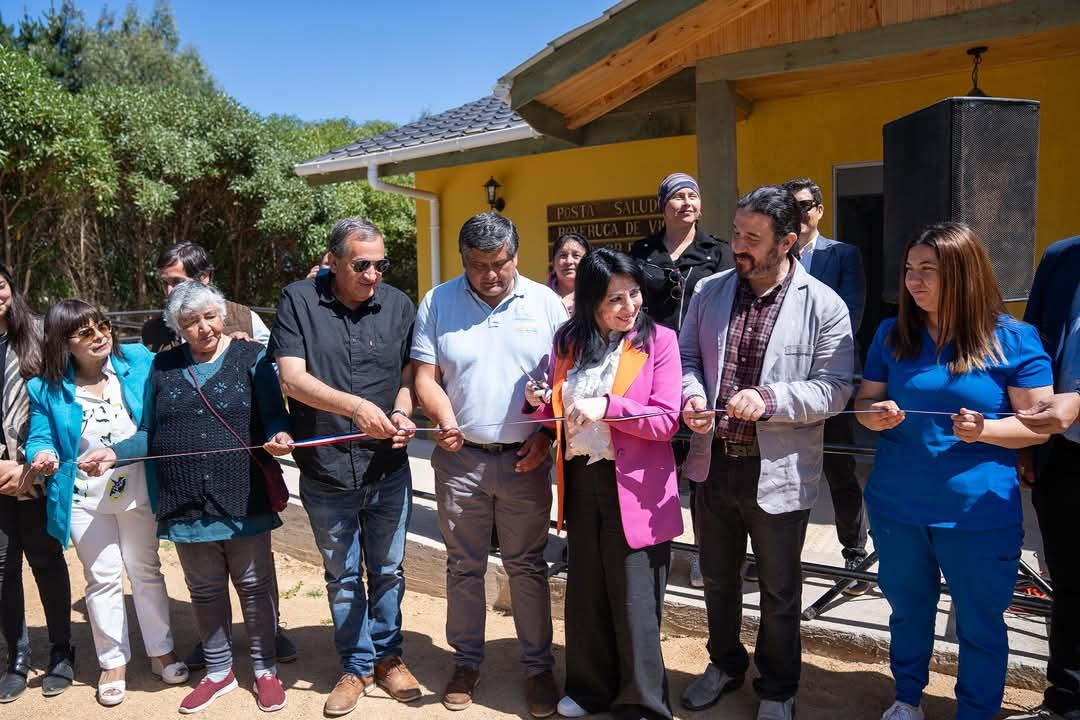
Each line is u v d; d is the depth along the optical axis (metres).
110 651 3.58
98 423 3.53
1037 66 6.08
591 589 3.15
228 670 3.59
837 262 4.09
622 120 7.34
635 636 3.03
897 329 2.87
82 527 3.49
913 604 2.91
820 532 4.78
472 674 3.45
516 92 5.87
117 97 15.68
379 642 3.54
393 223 20.23
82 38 28.61
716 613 3.25
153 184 15.10
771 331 2.97
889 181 3.94
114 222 16.23
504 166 9.41
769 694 3.06
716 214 5.92
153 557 3.70
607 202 8.63
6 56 11.50
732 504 3.05
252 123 17.28
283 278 19.03
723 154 5.86
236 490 3.34
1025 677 3.25
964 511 2.69
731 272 3.17
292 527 5.46
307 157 18.34
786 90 6.93
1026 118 3.50
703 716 3.21
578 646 3.21
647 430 2.95
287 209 16.83
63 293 14.17
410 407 3.45
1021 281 3.58
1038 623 3.53
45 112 11.43
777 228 2.84
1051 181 6.15
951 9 4.96
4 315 3.62
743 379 3.02
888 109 6.73
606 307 2.99
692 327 3.26
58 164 11.93
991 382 2.67
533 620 3.38
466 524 3.34
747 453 2.98
